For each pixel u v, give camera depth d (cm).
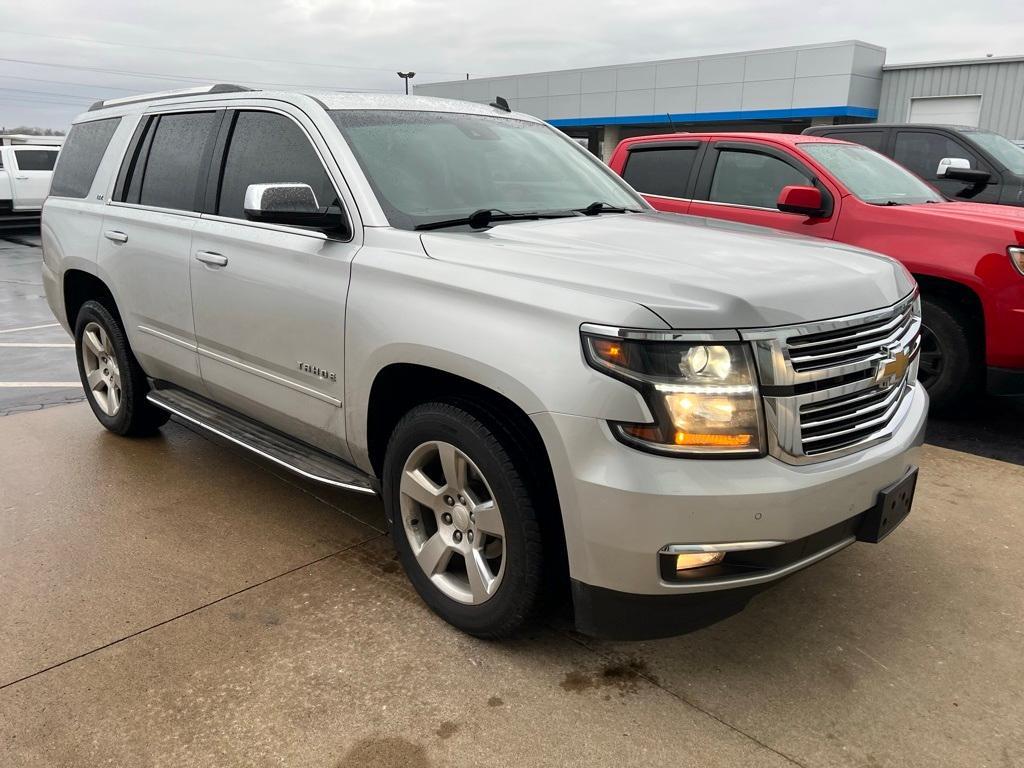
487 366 243
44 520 373
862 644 281
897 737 235
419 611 299
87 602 304
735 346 219
